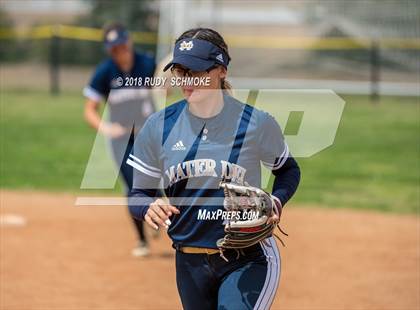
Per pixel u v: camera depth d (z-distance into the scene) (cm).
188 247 1082
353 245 2377
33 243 2389
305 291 1883
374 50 6406
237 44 7512
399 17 7100
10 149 4316
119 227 2648
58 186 3409
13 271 2059
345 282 1966
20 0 8731
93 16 8131
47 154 4169
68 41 7950
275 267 1081
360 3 7338
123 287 1927
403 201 3127
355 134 4791
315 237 2486
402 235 2523
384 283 1956
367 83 6656
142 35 7319
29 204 3036
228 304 1037
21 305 1758
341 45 7150
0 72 7975
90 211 2916
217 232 1064
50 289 1897
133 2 7869
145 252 2248
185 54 1040
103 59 7881
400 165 3909
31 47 8319
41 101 6234
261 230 1041
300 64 7244
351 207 3009
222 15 8100
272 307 1752
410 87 6538
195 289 1092
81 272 2064
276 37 7800
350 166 3891
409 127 5053
